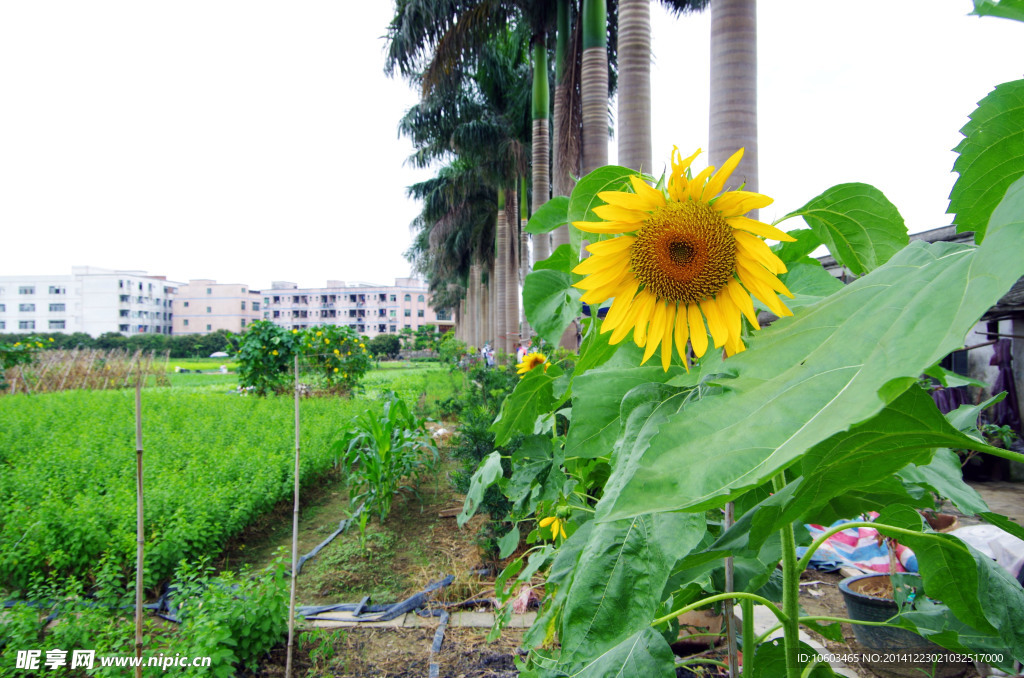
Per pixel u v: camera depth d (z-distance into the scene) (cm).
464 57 1168
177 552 418
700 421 37
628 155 644
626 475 74
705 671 255
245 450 662
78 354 1967
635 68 645
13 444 748
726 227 74
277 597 340
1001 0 44
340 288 9681
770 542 134
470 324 4191
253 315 9362
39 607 354
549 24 1147
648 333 78
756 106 393
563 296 130
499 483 278
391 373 3331
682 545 75
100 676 281
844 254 96
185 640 305
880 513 121
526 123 1527
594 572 77
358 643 352
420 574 454
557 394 154
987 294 28
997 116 54
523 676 160
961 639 127
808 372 36
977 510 107
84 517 426
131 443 709
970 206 58
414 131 1628
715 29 398
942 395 598
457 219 2248
